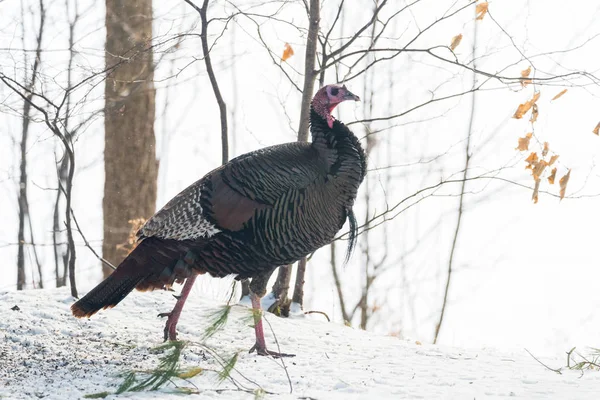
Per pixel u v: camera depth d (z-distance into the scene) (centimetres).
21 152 1998
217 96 1450
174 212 1143
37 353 1172
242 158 1154
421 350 1250
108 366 1108
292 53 1455
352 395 973
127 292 1152
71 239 1408
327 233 1199
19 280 2027
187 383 1031
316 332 1346
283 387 1016
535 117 1362
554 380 1058
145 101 1855
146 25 1827
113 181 1864
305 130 1459
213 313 1029
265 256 1159
